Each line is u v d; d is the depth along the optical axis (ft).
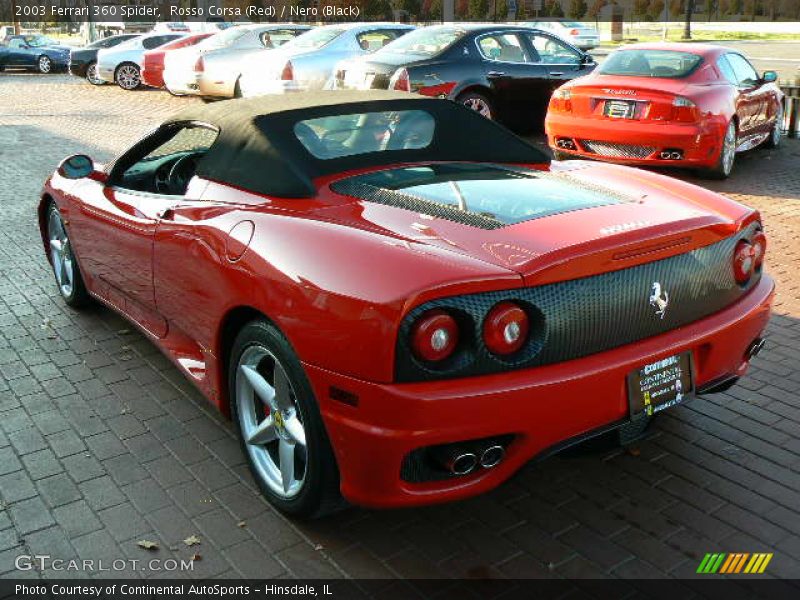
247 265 9.21
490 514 9.86
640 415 8.82
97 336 15.40
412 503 8.17
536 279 7.90
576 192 10.19
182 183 12.55
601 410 8.48
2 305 17.08
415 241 8.45
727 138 27.94
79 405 12.70
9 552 9.19
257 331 9.21
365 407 7.91
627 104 27.37
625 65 29.50
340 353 8.01
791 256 20.02
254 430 10.05
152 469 10.89
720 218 9.60
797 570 8.83
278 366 9.25
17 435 11.79
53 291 17.98
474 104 35.19
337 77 36.29
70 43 133.18
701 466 10.86
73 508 10.02
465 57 34.76
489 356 7.93
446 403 7.67
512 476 8.39
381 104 11.68
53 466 10.96
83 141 39.01
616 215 9.26
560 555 9.10
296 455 9.72
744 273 10.00
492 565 8.95
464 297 7.77
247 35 51.01
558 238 8.46
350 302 7.94
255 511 9.96
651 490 10.33
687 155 26.96
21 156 35.06
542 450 8.32
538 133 38.96
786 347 14.71
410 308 7.60
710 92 27.22
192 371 11.55
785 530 9.52
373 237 8.55
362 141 11.10
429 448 8.01
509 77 35.60
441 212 9.23
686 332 9.21
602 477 10.62
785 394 12.92
